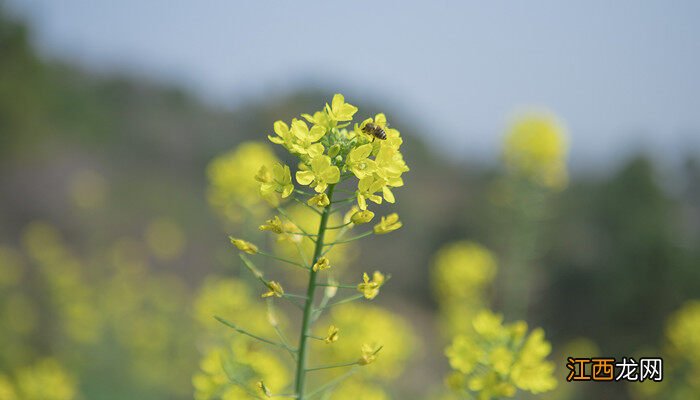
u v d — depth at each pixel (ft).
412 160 109.60
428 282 85.51
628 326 63.87
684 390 28.32
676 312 62.03
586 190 78.23
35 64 97.14
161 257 76.07
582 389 50.03
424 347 58.18
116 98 118.93
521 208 39.06
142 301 54.90
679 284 62.23
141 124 111.86
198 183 103.45
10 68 92.02
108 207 84.12
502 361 14.35
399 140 12.06
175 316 53.11
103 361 48.19
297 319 41.70
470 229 84.64
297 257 28.22
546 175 38.99
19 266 61.41
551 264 68.39
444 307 44.21
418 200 96.17
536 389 14.43
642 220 68.74
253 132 114.93
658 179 74.84
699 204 82.64
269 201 12.62
